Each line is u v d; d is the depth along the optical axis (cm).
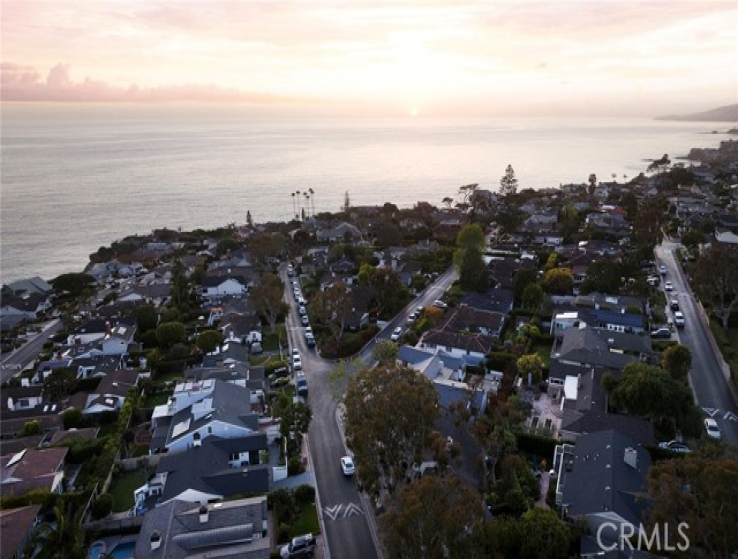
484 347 9425
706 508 4216
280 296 11419
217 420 7238
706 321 10669
